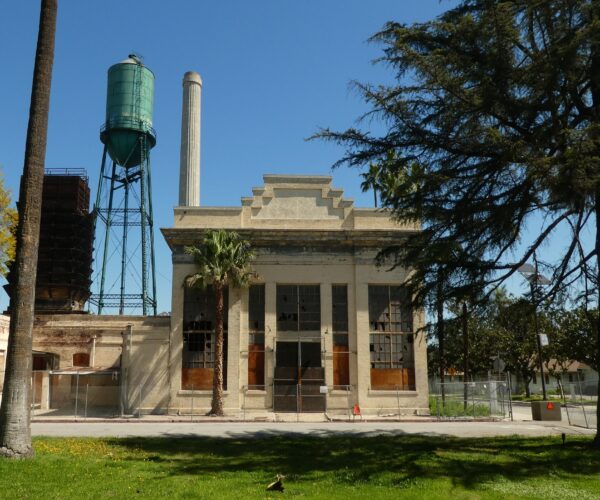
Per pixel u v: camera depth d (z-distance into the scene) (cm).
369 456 1528
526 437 1959
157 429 2358
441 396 3422
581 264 1588
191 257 3328
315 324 3316
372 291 3366
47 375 3616
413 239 1694
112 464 1331
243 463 1420
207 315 3319
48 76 1489
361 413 3183
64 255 4994
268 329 3269
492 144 1457
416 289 1652
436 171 1538
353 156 1627
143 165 4925
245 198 3416
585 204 1366
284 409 3198
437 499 1059
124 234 4922
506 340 5534
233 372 3216
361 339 3269
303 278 3334
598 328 1634
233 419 2914
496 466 1377
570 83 1359
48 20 1498
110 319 3891
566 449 1619
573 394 4047
